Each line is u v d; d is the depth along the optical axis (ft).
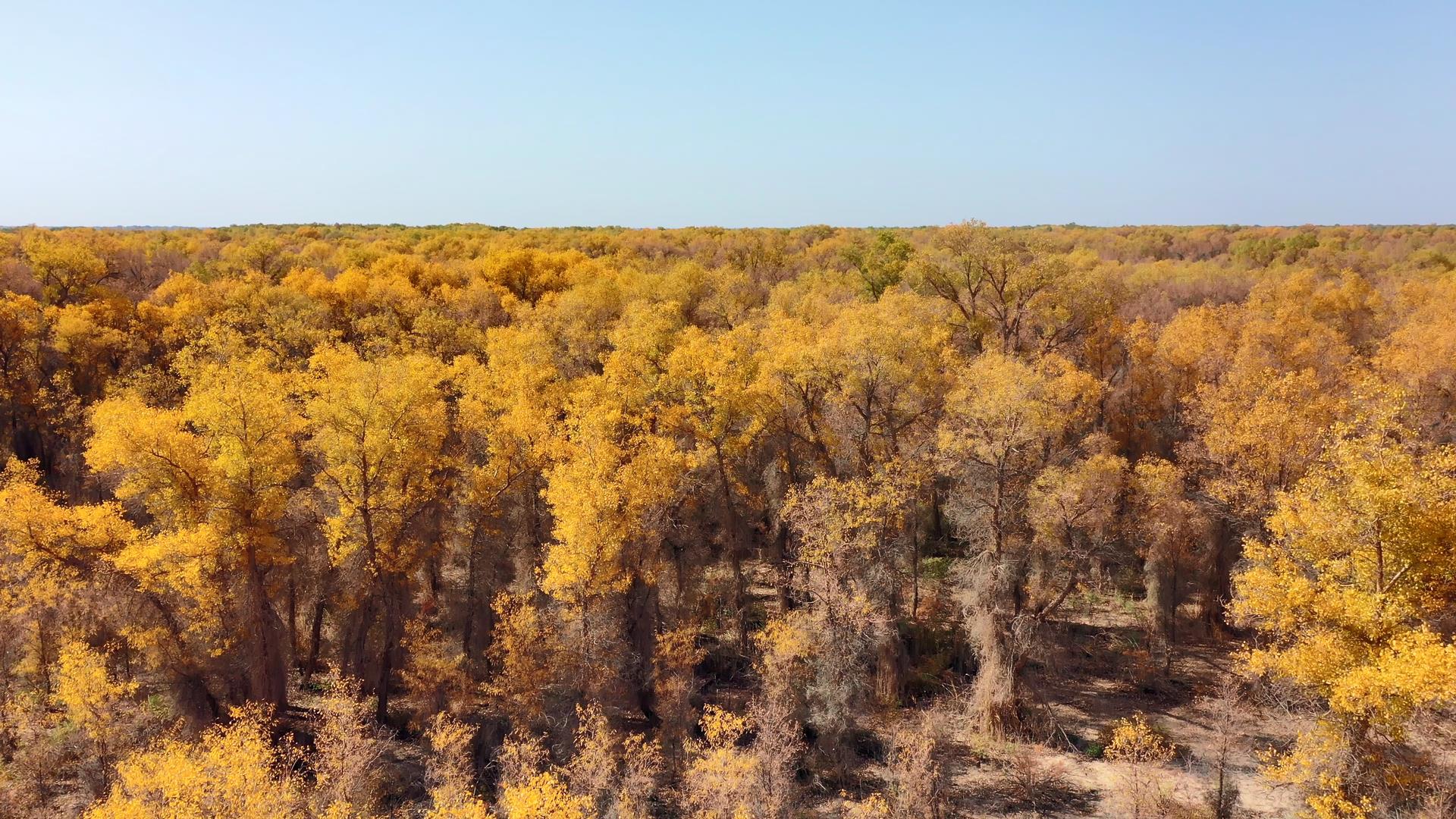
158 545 84.99
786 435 130.72
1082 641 124.06
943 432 110.32
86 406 164.25
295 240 427.33
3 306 165.58
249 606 96.07
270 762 76.69
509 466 116.78
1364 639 68.44
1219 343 152.66
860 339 121.60
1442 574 68.03
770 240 352.69
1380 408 77.00
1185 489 126.93
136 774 67.97
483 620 114.62
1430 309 179.42
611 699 98.99
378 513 102.89
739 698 109.09
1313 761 71.10
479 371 140.05
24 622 97.96
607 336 176.24
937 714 102.89
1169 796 83.15
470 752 94.02
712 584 126.93
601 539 95.20
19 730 93.04
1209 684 110.93
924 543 150.30
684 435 131.54
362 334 205.87
